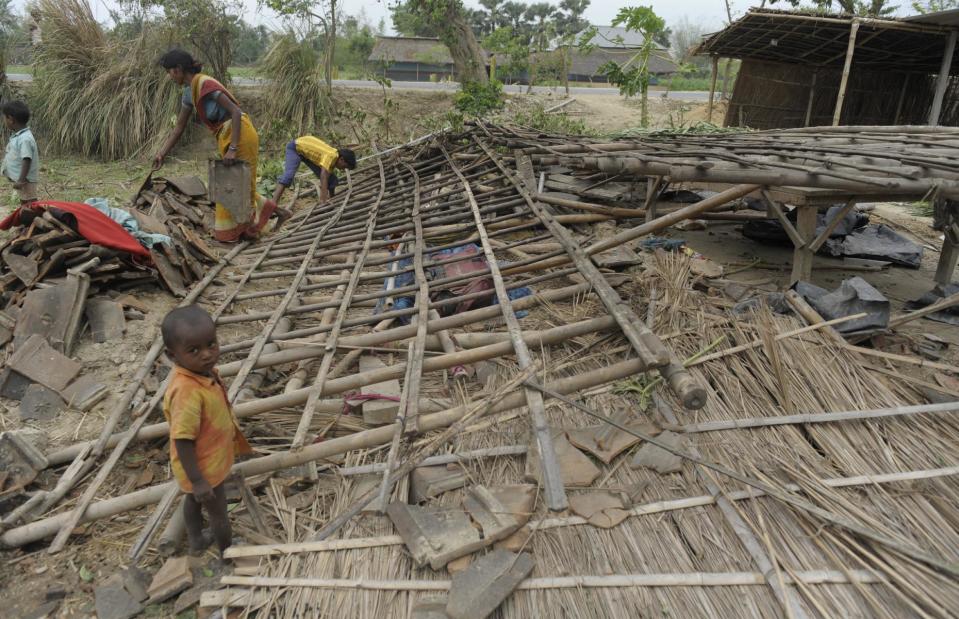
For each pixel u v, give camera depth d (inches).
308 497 117.7
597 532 103.3
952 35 435.5
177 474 94.6
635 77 473.7
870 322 165.0
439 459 122.7
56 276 179.5
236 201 241.1
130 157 397.7
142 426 131.5
